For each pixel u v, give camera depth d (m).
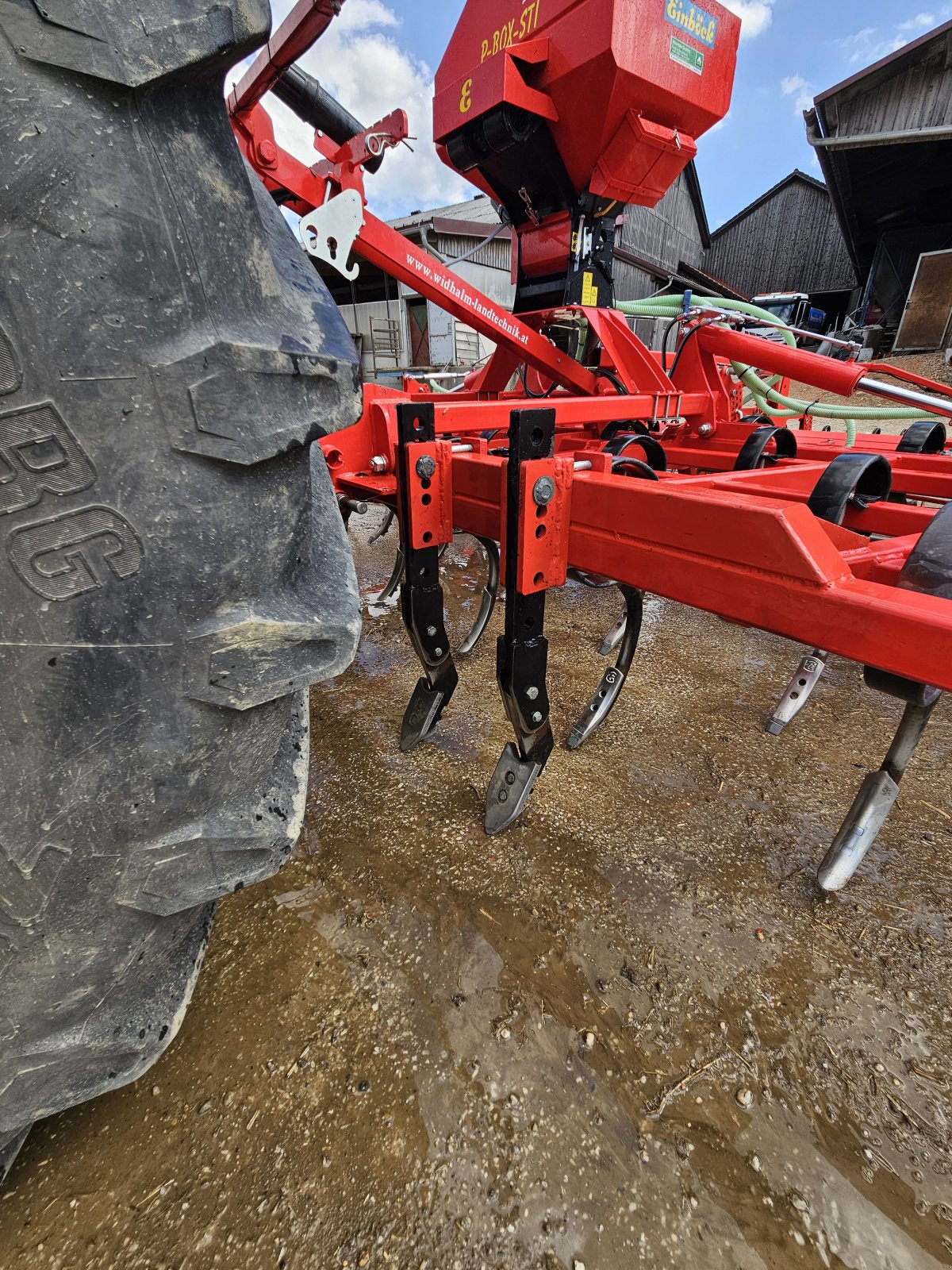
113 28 0.49
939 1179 1.03
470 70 3.20
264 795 0.83
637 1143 1.08
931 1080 1.18
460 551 4.93
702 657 3.00
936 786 2.04
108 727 0.64
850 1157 1.06
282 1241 0.95
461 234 15.54
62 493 0.56
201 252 0.59
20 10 0.46
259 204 0.82
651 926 1.51
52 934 0.67
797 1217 0.98
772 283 24.00
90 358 0.54
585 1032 1.26
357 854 1.72
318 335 0.71
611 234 3.68
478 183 3.67
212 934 1.47
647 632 3.30
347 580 0.88
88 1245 0.93
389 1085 1.16
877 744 2.27
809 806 1.94
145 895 0.71
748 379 4.55
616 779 2.05
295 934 1.47
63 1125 1.09
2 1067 0.70
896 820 1.88
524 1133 1.09
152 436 0.58
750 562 1.08
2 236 0.49
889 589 0.99
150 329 0.56
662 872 1.67
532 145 3.23
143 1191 1.00
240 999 1.31
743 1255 0.94
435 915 1.53
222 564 0.66
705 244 24.55
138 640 0.63
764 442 2.46
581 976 1.38
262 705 0.76
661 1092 1.15
